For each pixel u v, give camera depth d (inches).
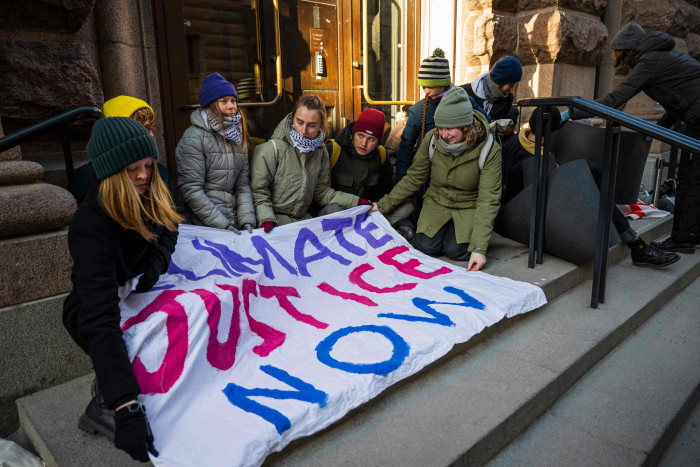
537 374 87.0
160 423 65.6
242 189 119.3
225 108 110.3
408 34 192.1
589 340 99.5
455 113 116.6
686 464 82.7
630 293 124.2
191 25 137.3
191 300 76.6
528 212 126.1
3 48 99.2
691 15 263.6
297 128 117.8
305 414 66.9
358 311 98.3
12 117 103.1
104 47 121.5
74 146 120.6
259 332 88.4
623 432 81.3
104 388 59.4
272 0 152.1
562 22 194.1
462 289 108.3
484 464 73.1
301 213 129.6
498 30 190.2
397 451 67.3
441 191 132.7
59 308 84.7
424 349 83.7
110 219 63.1
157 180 67.4
